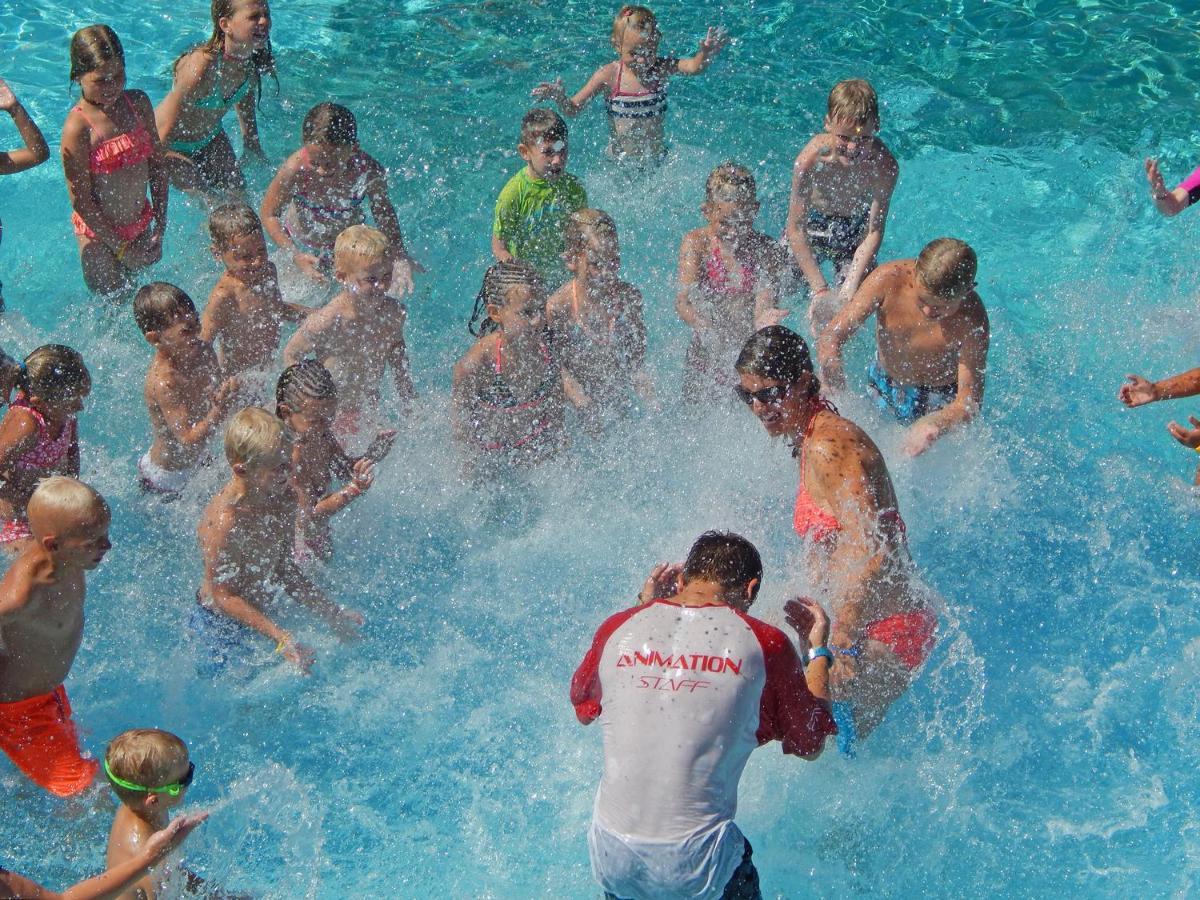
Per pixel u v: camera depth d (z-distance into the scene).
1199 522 5.97
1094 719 5.10
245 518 4.92
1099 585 5.66
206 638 5.18
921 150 8.65
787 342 4.73
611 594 5.75
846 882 4.57
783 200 7.97
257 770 4.91
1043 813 4.77
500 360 5.97
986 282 7.53
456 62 9.50
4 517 5.37
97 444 6.24
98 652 5.24
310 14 10.09
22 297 7.18
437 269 7.54
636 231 7.70
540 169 6.93
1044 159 8.56
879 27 9.97
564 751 5.07
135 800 3.93
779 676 4.00
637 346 6.47
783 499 5.97
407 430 6.38
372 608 5.62
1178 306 7.30
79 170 6.67
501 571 5.86
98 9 10.06
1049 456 6.32
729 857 3.93
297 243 7.22
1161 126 8.84
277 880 4.52
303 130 6.88
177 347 5.66
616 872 3.92
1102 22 10.00
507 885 4.57
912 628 4.70
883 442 6.25
